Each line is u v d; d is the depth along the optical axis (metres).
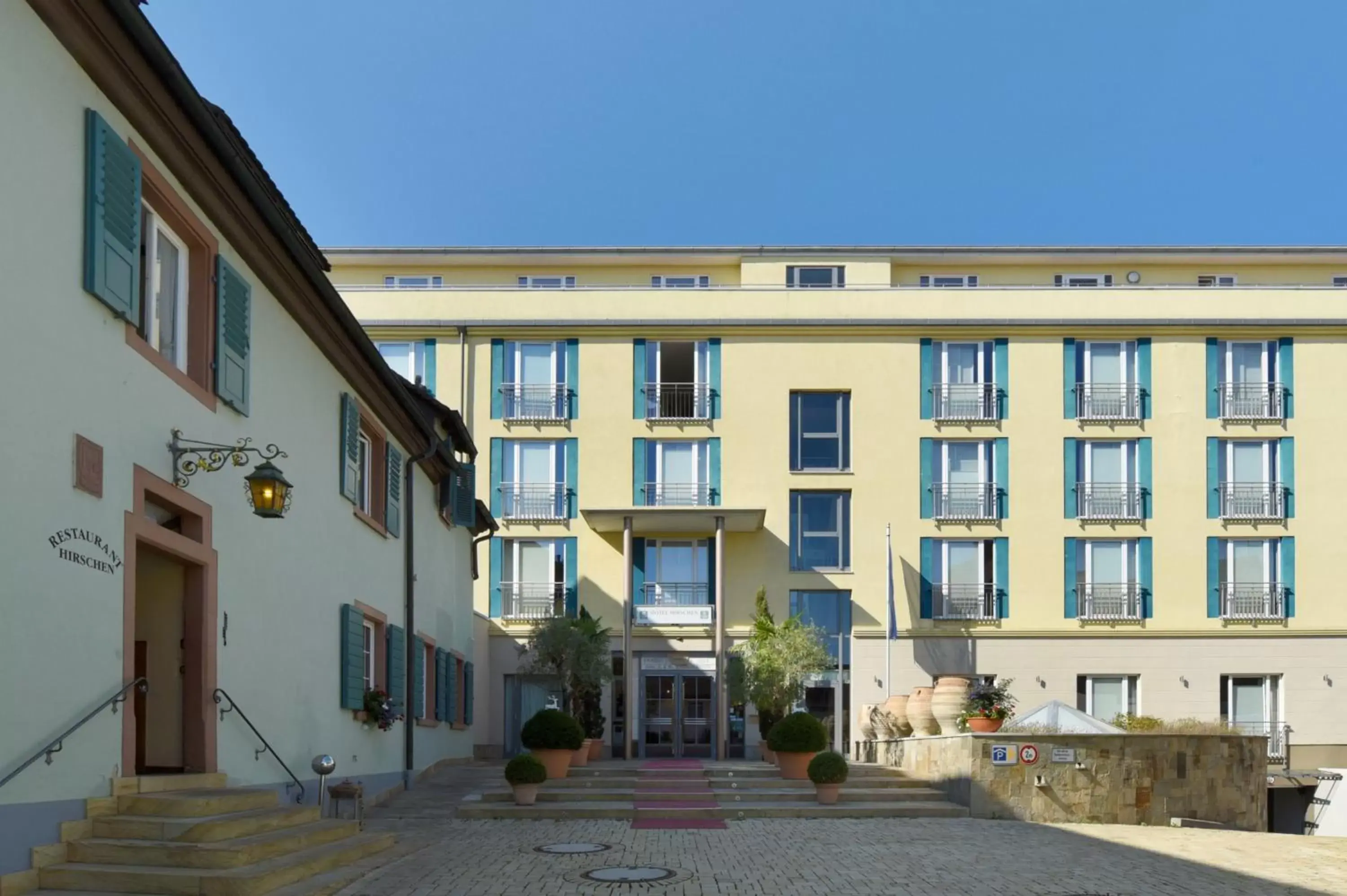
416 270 37.09
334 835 11.26
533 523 31.67
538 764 16.83
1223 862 12.50
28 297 8.06
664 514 29.89
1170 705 31.00
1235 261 37.12
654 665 30.86
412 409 18.27
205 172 10.78
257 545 12.34
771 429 32.00
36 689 8.08
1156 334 32.19
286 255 12.66
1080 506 31.66
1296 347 32.12
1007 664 31.11
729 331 32.28
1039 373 32.09
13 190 7.92
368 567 16.97
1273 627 31.17
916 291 32.34
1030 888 10.64
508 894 9.99
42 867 8.14
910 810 16.58
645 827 15.27
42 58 8.32
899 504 31.70
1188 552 31.50
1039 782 16.53
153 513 10.38
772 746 19.19
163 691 10.91
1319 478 31.72
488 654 30.97
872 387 32.09
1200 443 31.86
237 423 11.85
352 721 15.98
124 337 9.41
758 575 31.45
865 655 31.03
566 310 32.38
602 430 32.03
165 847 8.65
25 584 7.96
